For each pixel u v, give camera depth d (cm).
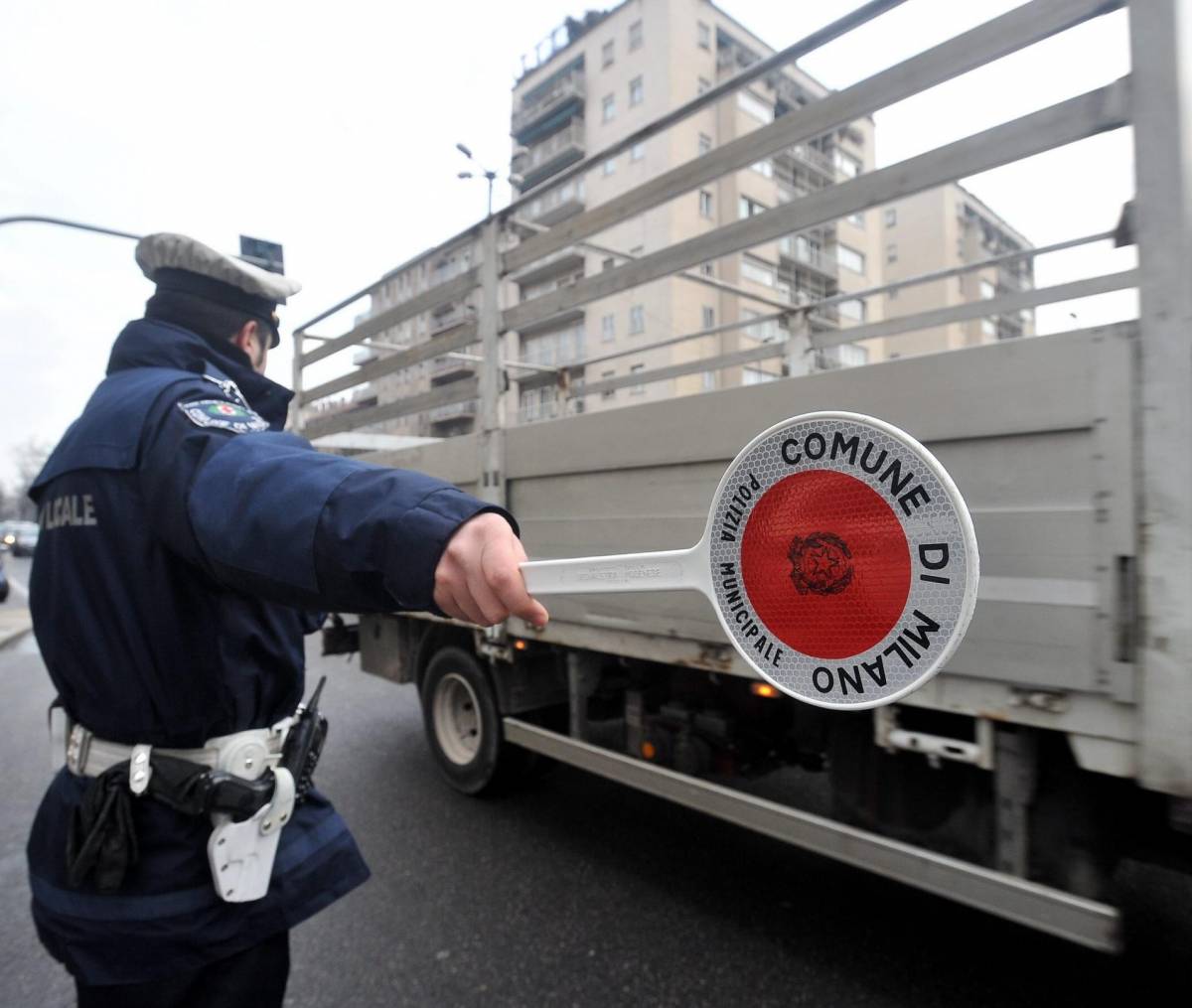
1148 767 159
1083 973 254
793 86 3012
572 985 256
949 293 3484
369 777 454
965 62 184
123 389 128
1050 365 171
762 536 81
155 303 145
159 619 122
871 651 74
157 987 125
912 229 3581
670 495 260
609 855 348
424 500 85
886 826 226
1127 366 160
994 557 182
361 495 88
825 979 255
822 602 77
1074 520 169
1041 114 175
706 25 3288
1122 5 161
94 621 126
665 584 85
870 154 3334
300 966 270
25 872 346
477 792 404
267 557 91
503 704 381
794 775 328
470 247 380
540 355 2883
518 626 345
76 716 137
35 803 427
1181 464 153
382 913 302
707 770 288
